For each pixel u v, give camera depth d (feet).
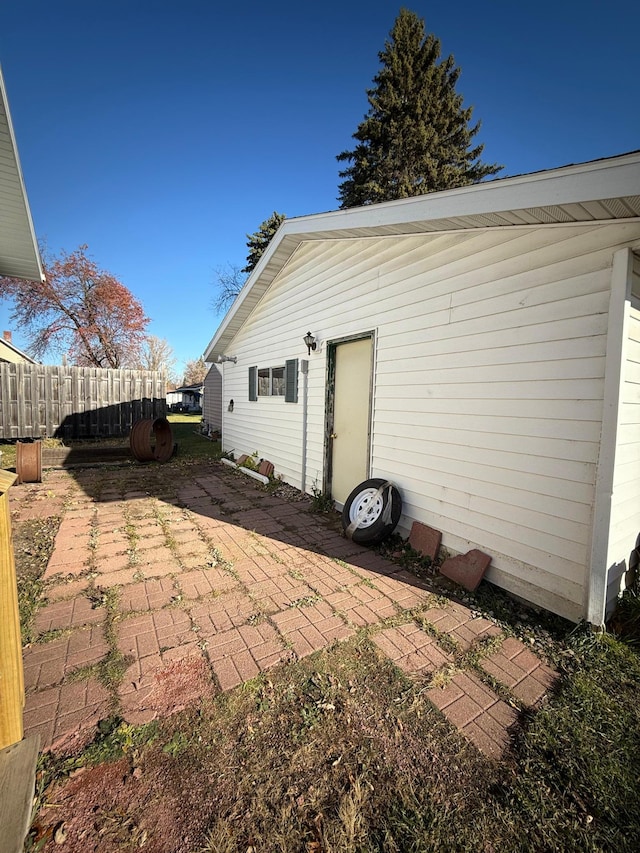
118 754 5.18
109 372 34.60
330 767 5.11
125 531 13.83
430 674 6.91
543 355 8.93
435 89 56.13
